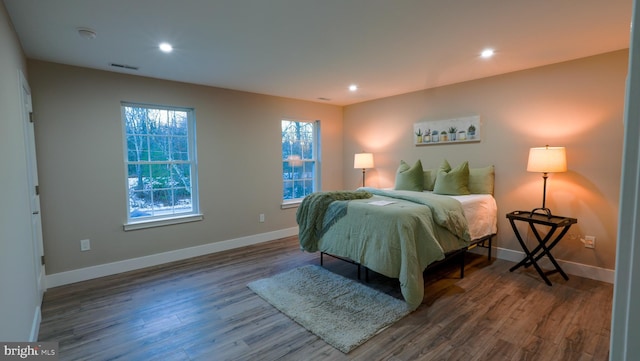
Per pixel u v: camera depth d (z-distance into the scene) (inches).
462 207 130.2
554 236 136.7
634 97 14.7
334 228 128.5
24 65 111.5
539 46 114.6
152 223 149.5
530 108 141.3
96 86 135.0
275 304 108.5
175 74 145.1
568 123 131.3
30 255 92.0
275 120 195.8
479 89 157.4
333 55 122.9
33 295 93.0
